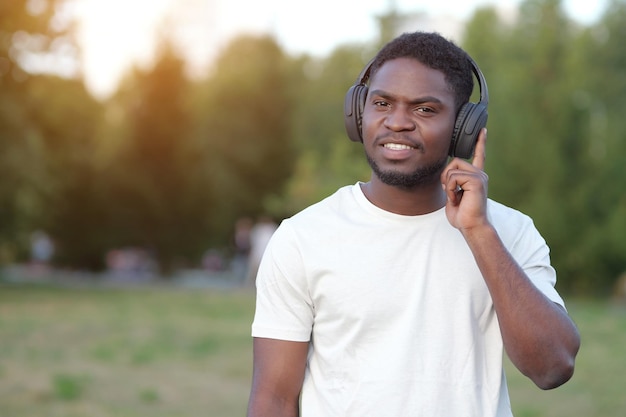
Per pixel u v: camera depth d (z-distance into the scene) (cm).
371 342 265
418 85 263
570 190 2534
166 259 4481
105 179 4172
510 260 255
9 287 2420
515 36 2691
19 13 2466
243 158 4581
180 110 4519
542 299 253
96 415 787
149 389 901
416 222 269
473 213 256
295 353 276
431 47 269
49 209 3578
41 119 2834
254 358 281
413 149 264
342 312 266
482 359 266
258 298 283
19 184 2542
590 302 2239
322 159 4066
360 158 2831
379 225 270
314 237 273
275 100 4638
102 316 1591
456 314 263
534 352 251
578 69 2545
